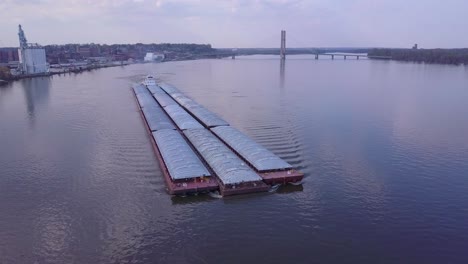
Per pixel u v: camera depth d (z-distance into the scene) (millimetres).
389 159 77812
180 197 60000
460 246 47688
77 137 96000
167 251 46656
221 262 44562
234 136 85938
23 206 58125
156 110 119875
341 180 66938
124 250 46906
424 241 48719
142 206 57688
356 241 48562
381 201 59188
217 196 60250
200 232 50656
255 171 67250
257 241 48531
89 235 50094
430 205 58031
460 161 76750
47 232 50906
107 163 76188
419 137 94000
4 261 44906
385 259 45156
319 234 50062
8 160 78312
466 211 56281
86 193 62344
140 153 82562
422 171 71375
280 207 57031
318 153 81438
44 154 82125
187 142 87250
